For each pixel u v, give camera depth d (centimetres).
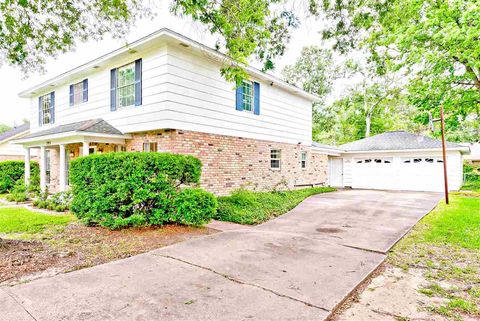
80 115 1191
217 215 794
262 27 646
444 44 1120
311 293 323
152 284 344
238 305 293
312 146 1639
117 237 570
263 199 981
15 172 1545
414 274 400
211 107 1003
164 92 868
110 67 1045
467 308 300
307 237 589
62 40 709
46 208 945
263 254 468
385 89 2644
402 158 1712
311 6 666
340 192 1539
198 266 409
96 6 664
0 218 764
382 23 716
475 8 942
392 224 720
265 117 1269
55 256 447
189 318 266
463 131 2495
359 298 326
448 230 638
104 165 615
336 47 758
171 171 633
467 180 2209
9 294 311
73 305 288
